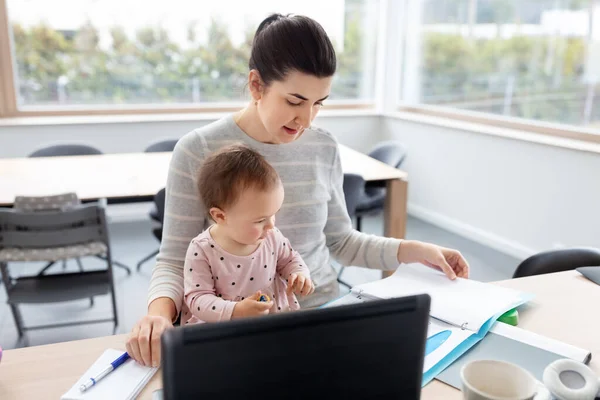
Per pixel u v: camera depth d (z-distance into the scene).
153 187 2.36
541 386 0.78
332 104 4.57
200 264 0.98
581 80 2.98
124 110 3.95
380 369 0.56
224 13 4.03
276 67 0.94
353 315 0.54
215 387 0.50
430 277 1.19
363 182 2.31
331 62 0.95
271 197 0.92
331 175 1.23
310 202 1.16
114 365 0.86
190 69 4.07
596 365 0.91
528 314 1.09
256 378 0.52
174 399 0.49
